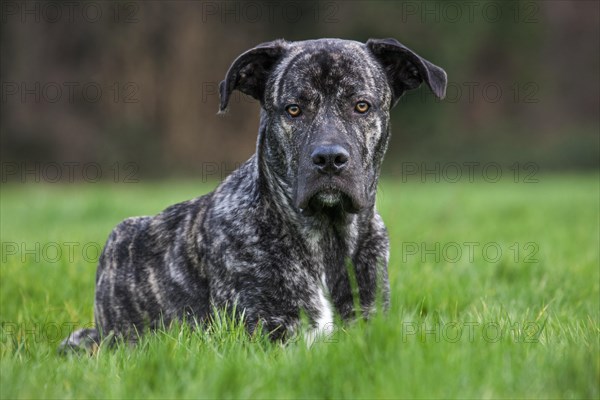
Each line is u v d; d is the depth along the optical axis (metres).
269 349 6.74
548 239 16.69
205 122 45.19
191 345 6.66
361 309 7.95
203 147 44.75
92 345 8.79
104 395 5.68
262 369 5.95
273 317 7.66
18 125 42.94
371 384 5.52
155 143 44.16
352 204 7.48
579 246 15.66
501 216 21.55
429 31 49.38
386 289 8.15
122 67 44.47
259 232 7.77
